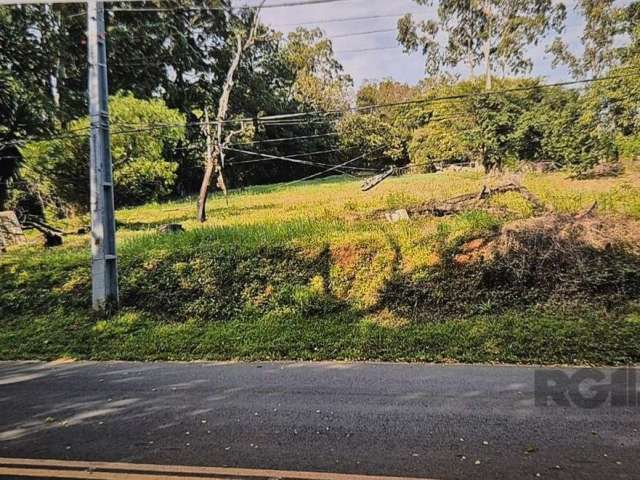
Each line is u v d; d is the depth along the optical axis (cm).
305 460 341
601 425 393
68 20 1866
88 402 491
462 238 1020
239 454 354
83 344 777
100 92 930
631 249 930
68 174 1677
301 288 973
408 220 1227
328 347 719
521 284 898
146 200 1978
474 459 337
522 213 1166
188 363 664
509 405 446
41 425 427
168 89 2645
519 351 654
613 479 305
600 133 1535
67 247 1464
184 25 2566
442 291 910
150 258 1117
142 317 918
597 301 842
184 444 375
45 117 1669
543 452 345
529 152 1678
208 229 1313
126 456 356
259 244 1123
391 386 517
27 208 1867
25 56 1673
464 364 613
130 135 1723
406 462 335
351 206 1482
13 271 1148
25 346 779
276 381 551
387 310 898
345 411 439
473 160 1841
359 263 1021
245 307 952
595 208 1120
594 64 1998
